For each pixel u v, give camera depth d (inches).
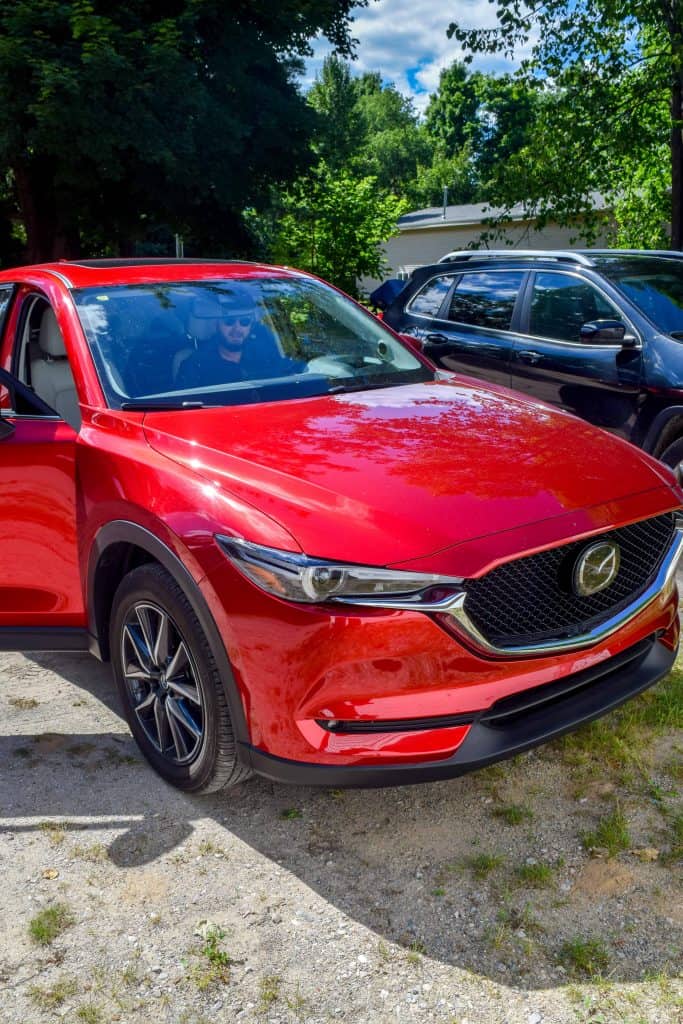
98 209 756.6
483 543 99.5
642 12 626.8
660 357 215.0
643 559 115.6
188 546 106.9
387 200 1115.3
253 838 113.5
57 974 92.4
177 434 121.6
